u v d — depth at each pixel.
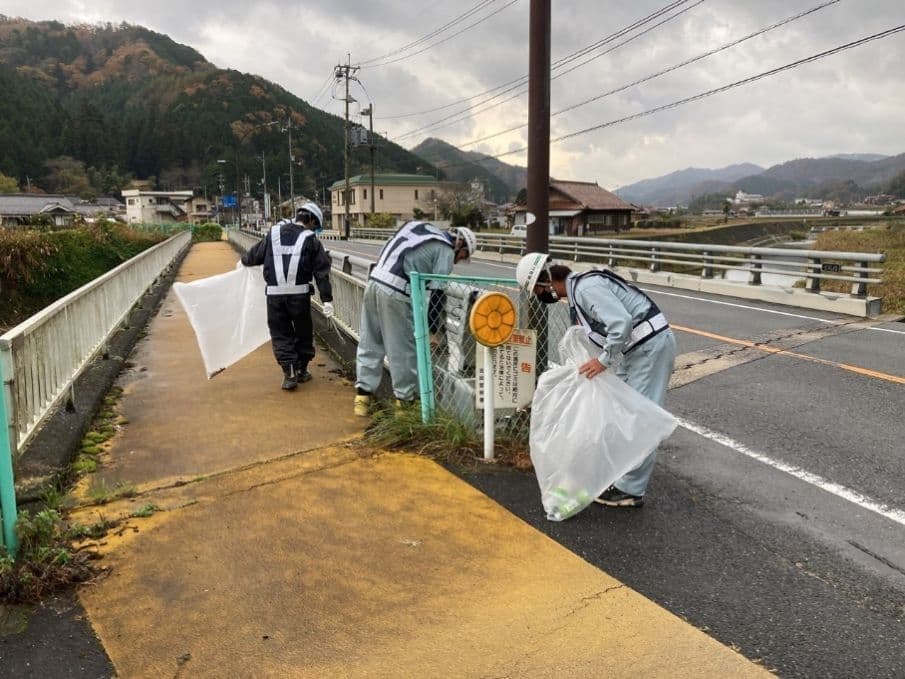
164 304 11.30
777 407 5.42
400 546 3.01
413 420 4.26
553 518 3.32
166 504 3.36
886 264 17.61
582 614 2.55
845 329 8.95
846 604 2.67
